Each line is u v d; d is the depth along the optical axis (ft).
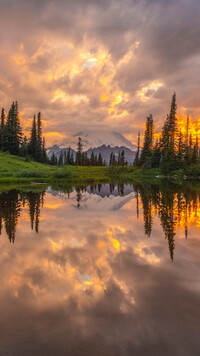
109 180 255.70
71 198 114.42
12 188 156.97
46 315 22.93
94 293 26.76
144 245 43.24
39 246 42.55
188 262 35.42
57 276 30.99
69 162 487.20
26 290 27.53
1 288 28.04
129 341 19.53
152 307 24.06
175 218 66.13
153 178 275.80
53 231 52.54
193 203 91.66
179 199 102.83
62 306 24.39
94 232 51.98
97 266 33.96
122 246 42.65
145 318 22.33
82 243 44.37
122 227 56.44
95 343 19.31
